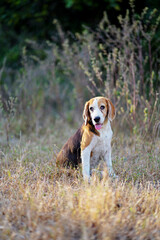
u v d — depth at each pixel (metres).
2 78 12.57
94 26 11.95
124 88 8.01
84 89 10.15
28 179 5.91
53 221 4.29
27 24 15.04
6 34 15.35
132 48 8.34
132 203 4.73
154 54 9.14
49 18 14.14
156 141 7.56
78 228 4.05
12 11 14.80
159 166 6.57
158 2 9.47
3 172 6.47
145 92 8.61
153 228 4.21
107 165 6.03
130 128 8.12
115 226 4.07
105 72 9.66
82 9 12.90
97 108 5.52
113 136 7.97
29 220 4.22
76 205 4.64
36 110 10.94
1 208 4.71
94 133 5.66
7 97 10.97
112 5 10.78
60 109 11.95
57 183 5.55
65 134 9.54
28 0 14.28
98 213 4.22
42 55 13.21
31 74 11.32
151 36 8.78
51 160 6.84
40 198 4.91
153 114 7.65
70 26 13.46
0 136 9.43
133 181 5.73
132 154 7.25
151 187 5.50
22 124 10.20
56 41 13.33
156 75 8.76
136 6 9.85
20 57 13.66
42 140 9.11
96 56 9.37
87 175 5.70
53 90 11.87
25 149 7.39
